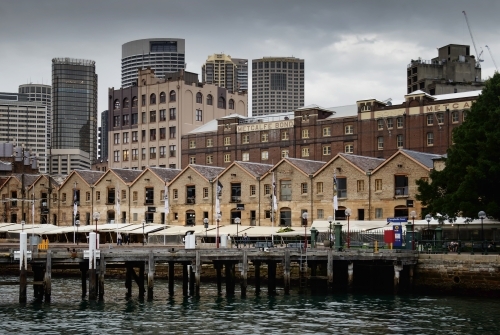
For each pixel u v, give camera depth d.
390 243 87.25
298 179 118.31
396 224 98.38
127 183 137.75
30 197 152.62
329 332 58.12
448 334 57.59
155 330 58.53
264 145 159.38
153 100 192.00
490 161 82.31
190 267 81.75
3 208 156.50
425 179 105.00
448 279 79.25
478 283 77.25
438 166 104.94
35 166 190.50
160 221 133.50
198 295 74.81
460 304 72.12
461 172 86.88
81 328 59.09
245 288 75.62
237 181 124.50
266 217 120.88
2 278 107.25
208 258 74.81
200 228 116.69
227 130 166.12
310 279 85.88
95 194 142.88
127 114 196.62
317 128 151.75
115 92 199.88
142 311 67.38
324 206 115.31
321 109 153.88
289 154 155.25
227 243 101.00
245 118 170.00
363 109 145.62
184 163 173.25
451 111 134.62
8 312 66.12
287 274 77.75
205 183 127.94
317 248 84.75
